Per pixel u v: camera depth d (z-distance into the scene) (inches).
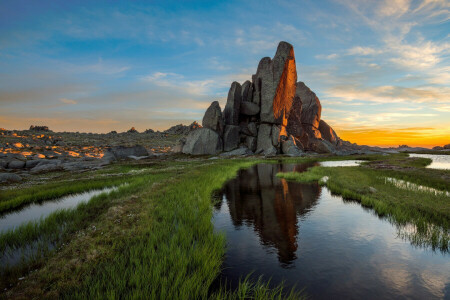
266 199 636.7
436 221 400.2
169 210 478.9
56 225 416.5
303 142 3481.8
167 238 332.8
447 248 308.8
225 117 3073.3
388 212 460.4
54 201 680.4
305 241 349.1
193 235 356.2
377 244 331.0
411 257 290.7
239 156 2556.6
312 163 1836.9
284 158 2309.3
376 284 235.3
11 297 206.4
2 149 2723.9
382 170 1096.8
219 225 433.7
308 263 281.6
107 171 1421.0
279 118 2933.1
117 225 399.2
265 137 2878.9
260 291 215.6
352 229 393.7
